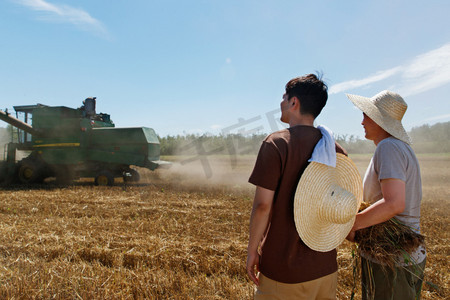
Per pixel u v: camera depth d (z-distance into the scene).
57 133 13.52
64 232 5.51
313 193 1.71
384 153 1.96
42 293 3.24
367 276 2.14
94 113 14.39
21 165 13.55
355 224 1.95
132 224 6.13
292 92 1.92
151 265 4.14
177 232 5.61
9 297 3.16
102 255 4.37
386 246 2.00
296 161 1.71
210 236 5.36
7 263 4.04
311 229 1.73
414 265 1.99
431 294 3.42
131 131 13.37
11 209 7.43
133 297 3.32
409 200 2.00
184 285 3.53
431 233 5.77
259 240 1.70
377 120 2.07
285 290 1.72
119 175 13.84
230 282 3.63
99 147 13.58
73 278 3.59
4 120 12.61
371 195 2.12
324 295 1.83
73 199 8.88
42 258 4.29
